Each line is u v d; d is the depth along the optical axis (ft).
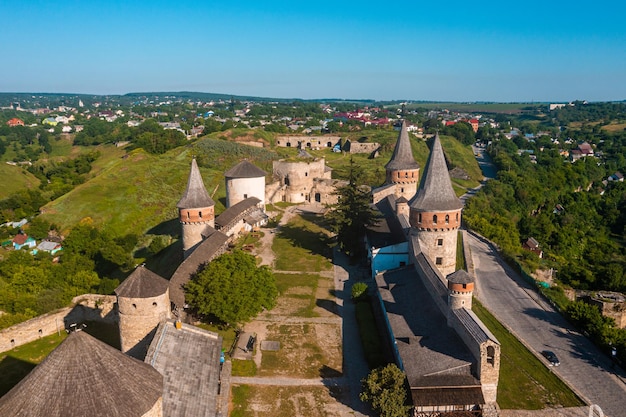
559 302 207.10
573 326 183.11
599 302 221.87
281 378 143.13
